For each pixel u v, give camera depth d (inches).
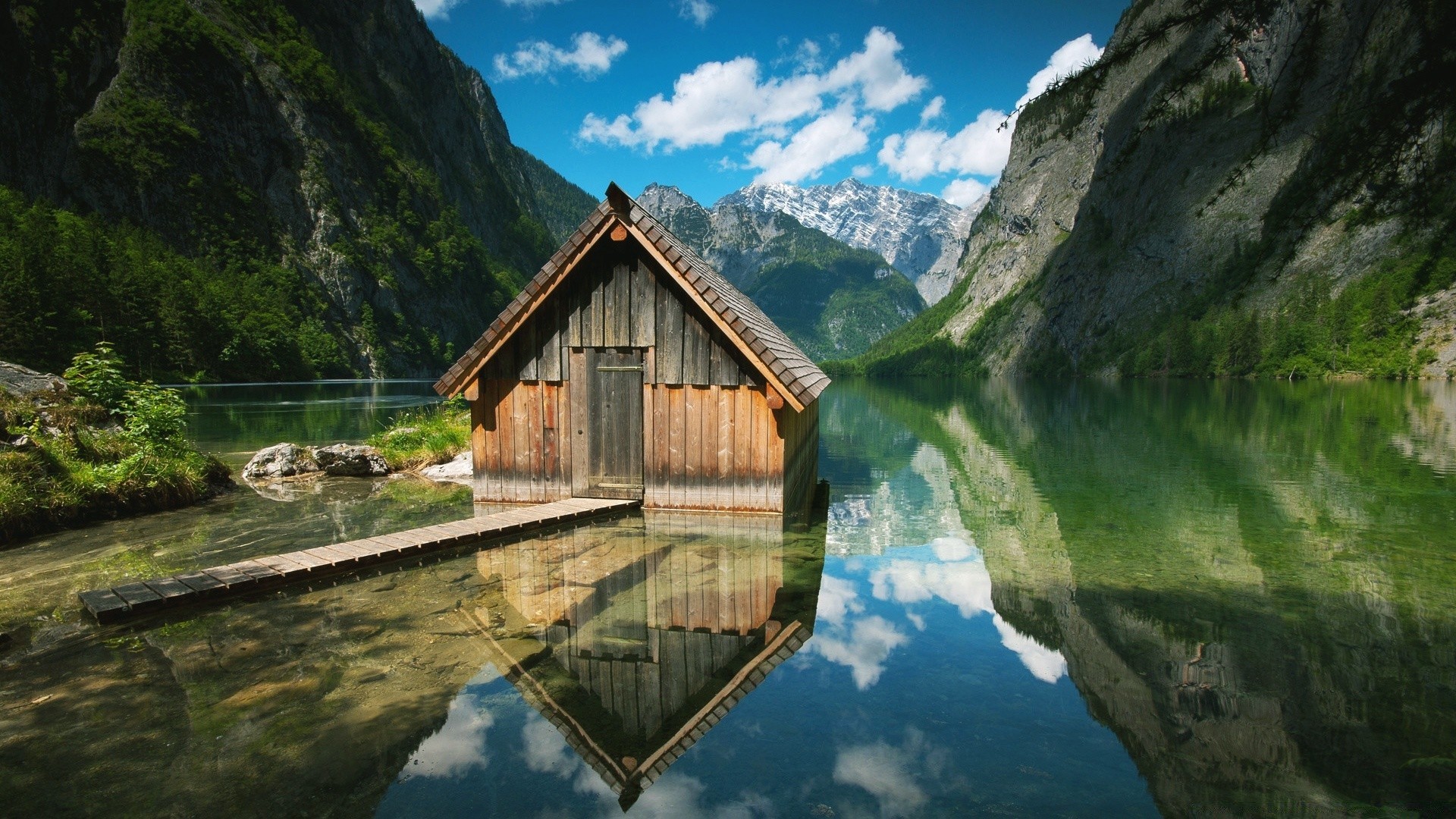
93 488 409.1
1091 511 466.3
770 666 210.7
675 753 161.6
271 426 1066.7
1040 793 146.4
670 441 425.1
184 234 4549.7
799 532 390.3
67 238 3132.4
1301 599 279.1
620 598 271.0
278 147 5467.5
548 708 182.1
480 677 200.1
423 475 578.9
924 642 232.1
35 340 2332.7
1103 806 141.8
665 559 328.2
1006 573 319.9
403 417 935.7
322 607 256.2
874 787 147.3
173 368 2987.2
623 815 136.4
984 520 441.1
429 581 289.6
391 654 215.0
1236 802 142.9
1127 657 220.1
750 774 152.6
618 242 426.0
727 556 334.6
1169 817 136.4
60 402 497.7
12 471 383.6
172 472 456.8
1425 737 170.2
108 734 165.8
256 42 5964.6
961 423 1296.8
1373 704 187.9
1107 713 182.7
